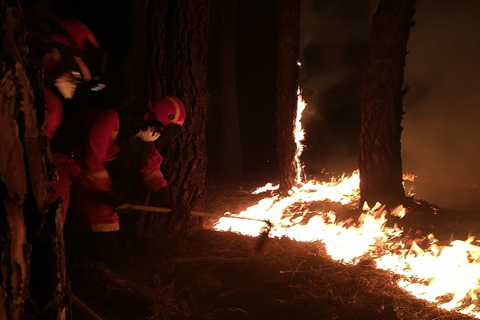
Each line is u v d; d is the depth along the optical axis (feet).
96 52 13.93
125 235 17.47
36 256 5.24
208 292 13.66
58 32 12.29
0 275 4.72
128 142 15.93
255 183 39.78
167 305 12.50
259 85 48.39
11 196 4.80
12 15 4.87
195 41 18.29
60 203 5.47
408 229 22.12
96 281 13.57
